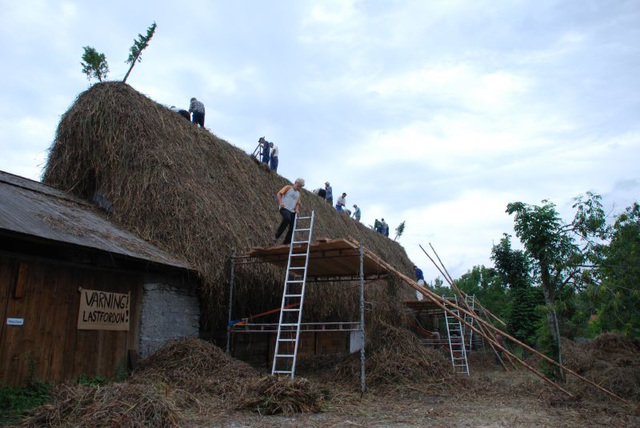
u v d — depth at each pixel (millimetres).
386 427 5430
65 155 10781
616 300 8586
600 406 7051
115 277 8031
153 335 8469
